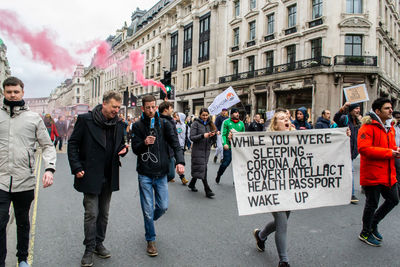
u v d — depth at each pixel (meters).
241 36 30.58
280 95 25.39
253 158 3.52
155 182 3.71
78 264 3.20
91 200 3.22
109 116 3.29
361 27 22.05
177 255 3.43
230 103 9.34
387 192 3.72
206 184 6.25
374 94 21.81
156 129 3.69
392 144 3.81
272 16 27.08
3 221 2.69
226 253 3.49
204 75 36.44
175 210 5.23
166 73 12.57
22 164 2.80
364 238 3.83
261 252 3.53
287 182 3.56
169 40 44.03
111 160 3.36
